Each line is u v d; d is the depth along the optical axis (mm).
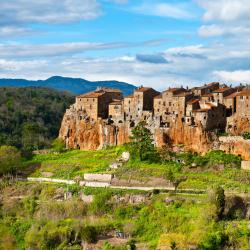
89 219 177875
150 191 185875
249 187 181000
